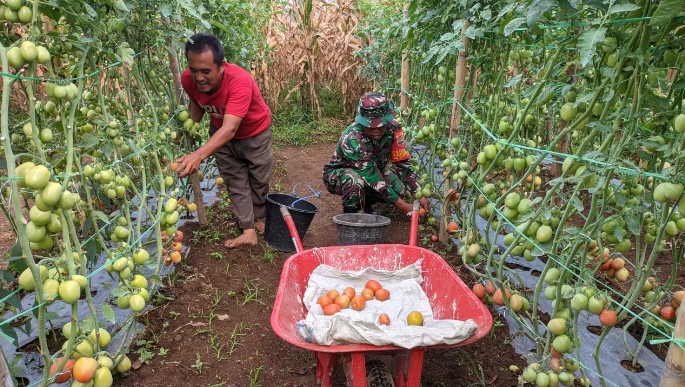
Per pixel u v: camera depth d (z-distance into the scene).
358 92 9.96
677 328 1.45
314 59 9.40
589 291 1.86
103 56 2.87
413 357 1.99
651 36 1.76
